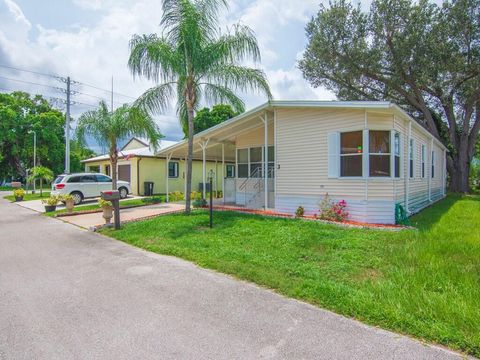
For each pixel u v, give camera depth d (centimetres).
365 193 830
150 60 917
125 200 1630
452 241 577
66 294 389
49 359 251
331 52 2128
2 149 3478
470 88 1917
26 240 730
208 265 490
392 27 1962
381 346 258
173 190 2159
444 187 1908
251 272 438
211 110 2928
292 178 974
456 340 256
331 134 892
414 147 1120
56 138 3428
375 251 537
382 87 2297
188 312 332
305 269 452
